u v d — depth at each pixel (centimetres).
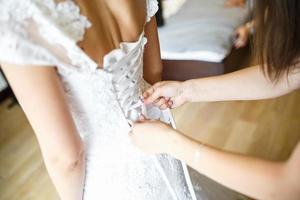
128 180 73
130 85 66
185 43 213
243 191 57
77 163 62
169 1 272
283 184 53
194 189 90
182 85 81
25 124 237
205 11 240
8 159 204
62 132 56
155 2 73
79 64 54
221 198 97
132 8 62
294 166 52
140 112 71
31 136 222
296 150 54
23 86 51
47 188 179
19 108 255
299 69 73
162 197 79
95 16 56
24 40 46
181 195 84
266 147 179
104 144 68
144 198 76
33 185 182
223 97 85
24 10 46
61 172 62
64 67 52
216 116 206
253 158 56
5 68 50
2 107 261
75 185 66
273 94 83
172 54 214
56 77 53
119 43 62
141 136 66
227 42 210
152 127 64
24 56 46
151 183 77
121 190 74
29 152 208
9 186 184
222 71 206
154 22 77
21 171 193
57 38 50
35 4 47
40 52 48
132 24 63
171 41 219
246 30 217
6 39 45
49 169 63
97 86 59
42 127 56
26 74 50
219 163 56
